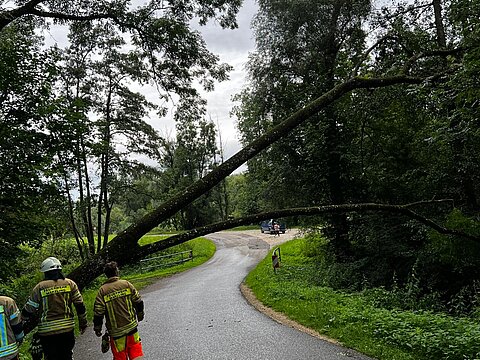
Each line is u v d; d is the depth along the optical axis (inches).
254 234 2107.5
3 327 162.1
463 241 460.8
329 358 260.2
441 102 346.9
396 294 493.7
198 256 1309.1
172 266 1163.3
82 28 410.6
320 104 189.0
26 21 395.9
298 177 797.9
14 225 438.0
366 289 537.6
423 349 257.9
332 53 762.2
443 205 540.4
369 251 689.6
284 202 846.5
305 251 996.6
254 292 579.5
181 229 2605.8
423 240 605.0
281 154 804.6
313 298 471.8
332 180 784.9
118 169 949.2
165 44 376.5
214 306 489.7
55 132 463.2
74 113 475.8
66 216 632.4
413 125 570.3
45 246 792.9
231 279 757.9
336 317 360.8
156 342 332.2
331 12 724.7
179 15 376.5
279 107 802.2
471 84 289.9
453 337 258.8
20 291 561.0
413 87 330.3
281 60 789.2
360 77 206.8
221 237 2089.1
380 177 620.7
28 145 445.4
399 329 295.7
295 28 745.6
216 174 158.4
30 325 198.1
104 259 143.3
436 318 317.4
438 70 357.7
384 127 593.9
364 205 186.7
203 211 2544.3
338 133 763.4
